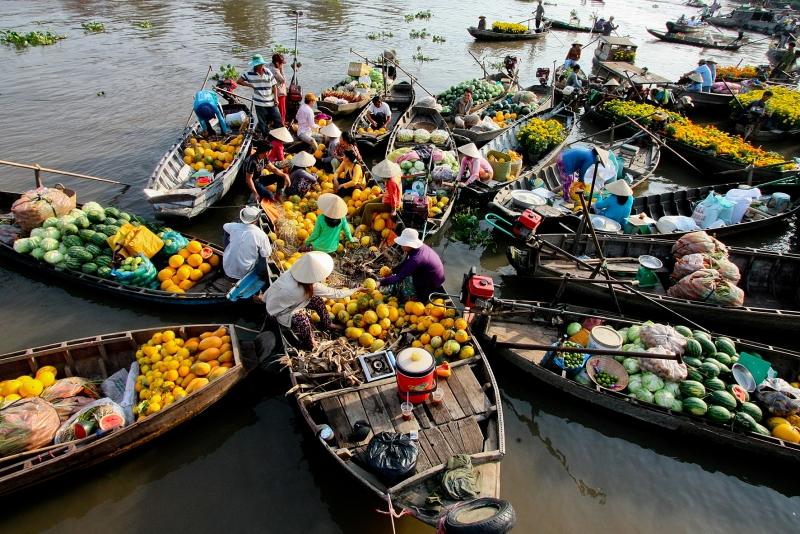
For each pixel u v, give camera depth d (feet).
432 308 32.22
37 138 61.36
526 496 26.18
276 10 144.25
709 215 46.93
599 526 24.86
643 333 31.48
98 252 37.78
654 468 27.96
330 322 31.22
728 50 145.07
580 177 48.06
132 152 59.52
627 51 106.11
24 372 28.40
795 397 28.12
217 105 57.11
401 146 60.95
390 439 23.44
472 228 49.08
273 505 25.22
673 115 72.33
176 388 27.14
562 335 34.32
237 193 53.01
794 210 49.14
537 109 73.15
